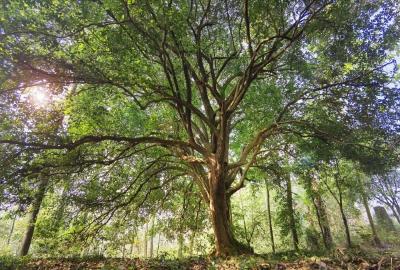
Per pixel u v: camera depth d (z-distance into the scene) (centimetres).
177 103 1259
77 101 1190
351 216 2997
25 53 877
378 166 1262
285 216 2005
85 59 966
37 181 1125
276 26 1166
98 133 1282
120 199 1491
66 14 873
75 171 1201
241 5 1133
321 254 1068
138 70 1014
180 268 905
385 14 1109
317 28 1094
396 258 743
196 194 1805
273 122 1336
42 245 1461
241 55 1300
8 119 983
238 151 1867
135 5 848
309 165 1617
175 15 874
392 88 1184
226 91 1574
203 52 1236
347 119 1298
